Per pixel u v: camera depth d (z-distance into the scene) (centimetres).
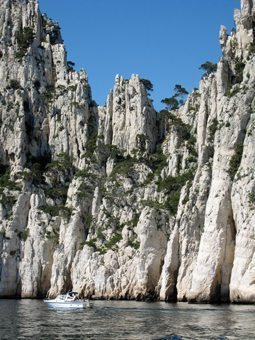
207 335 6419
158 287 12494
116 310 9688
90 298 13138
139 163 15725
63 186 16500
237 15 13838
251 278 10312
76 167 17138
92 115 18012
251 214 10612
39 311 9900
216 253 11106
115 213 14600
